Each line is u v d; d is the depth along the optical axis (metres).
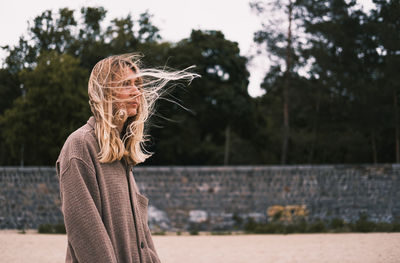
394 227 12.97
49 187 16.25
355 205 16.64
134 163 2.17
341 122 32.00
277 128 34.72
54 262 7.30
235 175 16.98
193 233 13.96
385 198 16.69
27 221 16.00
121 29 34.72
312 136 32.41
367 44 29.89
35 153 29.58
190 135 35.84
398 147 30.81
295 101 32.16
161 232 14.24
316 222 14.80
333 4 30.17
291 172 17.00
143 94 2.15
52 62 29.98
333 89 31.70
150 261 2.12
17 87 30.75
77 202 1.85
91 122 2.08
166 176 17.00
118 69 2.05
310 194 16.81
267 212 16.64
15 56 30.23
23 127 28.95
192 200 16.81
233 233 14.30
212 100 35.84
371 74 30.44
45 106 29.30
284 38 31.64
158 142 35.06
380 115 30.39
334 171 16.94
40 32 32.69
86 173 1.93
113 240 1.94
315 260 7.30
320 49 30.59
